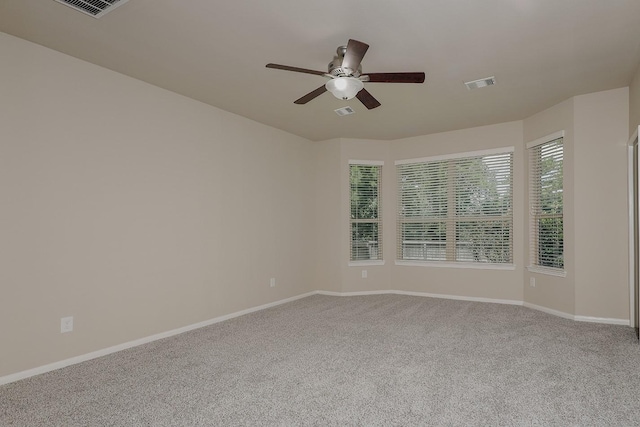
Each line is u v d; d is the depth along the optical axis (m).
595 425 2.14
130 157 3.66
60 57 3.16
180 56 3.26
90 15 2.60
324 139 6.33
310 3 2.50
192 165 4.28
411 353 3.33
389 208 6.39
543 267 4.88
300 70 2.81
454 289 5.77
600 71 3.67
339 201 6.21
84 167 3.30
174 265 4.04
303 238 6.10
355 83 2.80
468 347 3.48
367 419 2.22
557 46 3.14
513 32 2.90
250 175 5.10
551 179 4.78
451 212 5.86
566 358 3.16
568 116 4.44
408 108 4.70
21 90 2.92
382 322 4.41
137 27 2.79
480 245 5.63
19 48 2.92
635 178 3.93
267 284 5.32
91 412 2.33
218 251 4.57
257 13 2.62
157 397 2.53
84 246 3.28
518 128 5.29
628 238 4.11
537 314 4.70
